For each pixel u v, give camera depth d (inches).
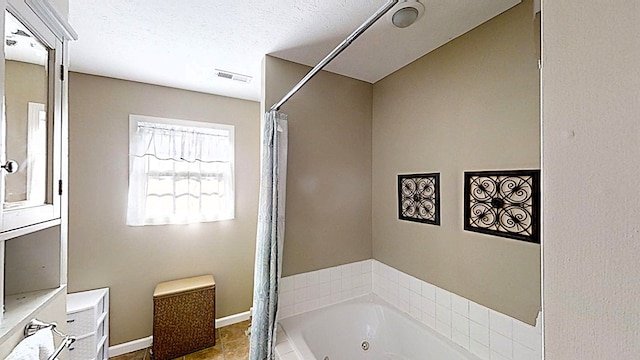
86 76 85.5
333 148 83.2
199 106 102.3
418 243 74.1
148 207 93.2
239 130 109.9
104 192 87.1
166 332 85.4
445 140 66.5
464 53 62.2
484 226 57.7
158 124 95.0
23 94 33.3
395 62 76.7
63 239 41.0
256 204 113.0
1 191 28.8
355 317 81.7
